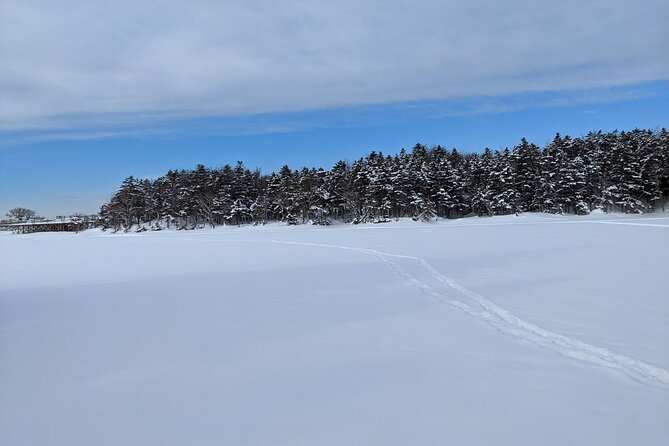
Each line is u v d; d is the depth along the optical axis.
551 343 5.95
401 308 8.23
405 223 55.41
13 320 8.38
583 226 30.52
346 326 7.10
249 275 13.44
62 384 4.98
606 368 5.01
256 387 4.71
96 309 9.13
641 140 64.25
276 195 69.25
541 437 3.60
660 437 3.58
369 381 4.81
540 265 12.82
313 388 4.65
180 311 8.62
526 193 60.44
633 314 7.15
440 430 3.73
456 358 5.46
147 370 5.34
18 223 115.94
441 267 13.21
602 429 3.71
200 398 4.47
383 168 64.38
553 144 64.75
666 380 4.64
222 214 71.94
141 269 16.33
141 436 3.76
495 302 8.25
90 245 35.16
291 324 7.34
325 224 63.12
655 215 55.62
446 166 63.00
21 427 3.97
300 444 3.56
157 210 77.12
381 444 3.53
